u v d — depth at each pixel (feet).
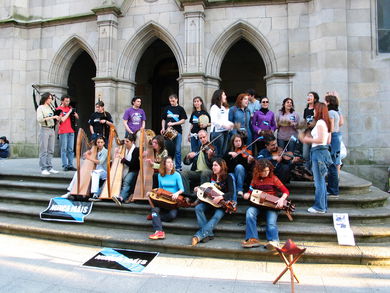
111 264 13.09
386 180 28.27
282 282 11.54
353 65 29.14
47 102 22.86
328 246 13.92
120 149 19.65
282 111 20.86
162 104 48.16
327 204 16.94
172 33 32.94
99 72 34.12
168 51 47.37
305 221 15.79
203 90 31.60
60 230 16.20
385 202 18.08
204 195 14.90
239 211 16.06
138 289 10.96
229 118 19.74
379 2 29.40
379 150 28.71
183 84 31.58
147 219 16.44
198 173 18.29
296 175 18.93
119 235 15.42
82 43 36.63
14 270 12.48
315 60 29.89
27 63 38.65
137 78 47.75
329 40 28.68
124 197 18.47
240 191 16.37
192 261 13.47
